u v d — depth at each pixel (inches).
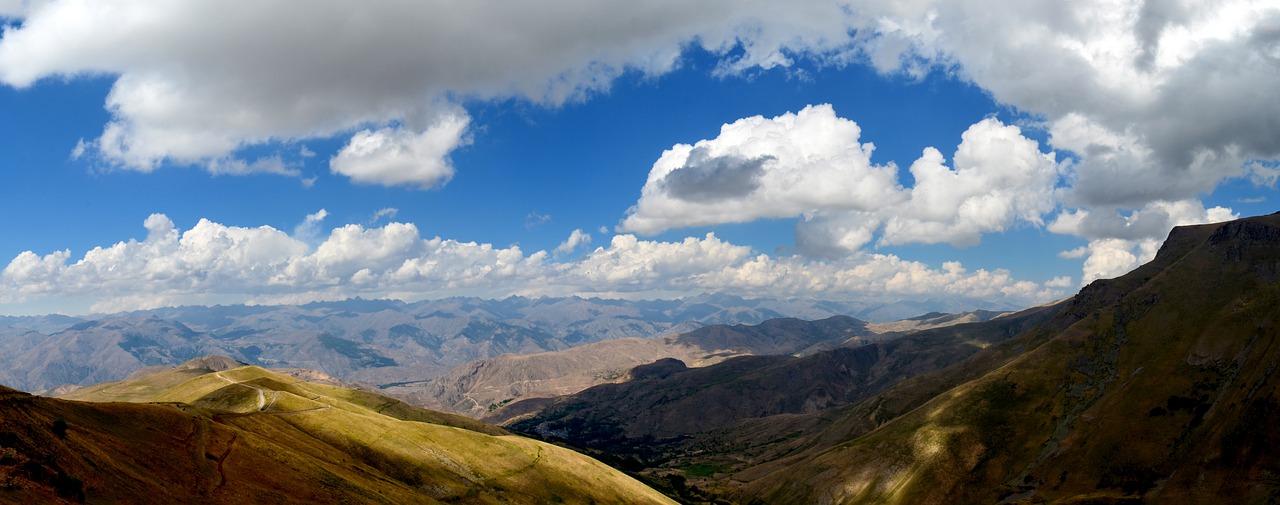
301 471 4389.8
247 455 4242.1
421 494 5497.1
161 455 3622.0
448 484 6087.6
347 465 5339.6
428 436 7086.6
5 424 2802.7
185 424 4419.3
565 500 6786.4
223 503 3287.4
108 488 2758.4
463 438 7357.3
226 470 3816.4
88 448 3093.0
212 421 4763.8
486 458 7057.1
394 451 6387.8
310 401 7770.7
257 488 3718.0
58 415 3422.7
